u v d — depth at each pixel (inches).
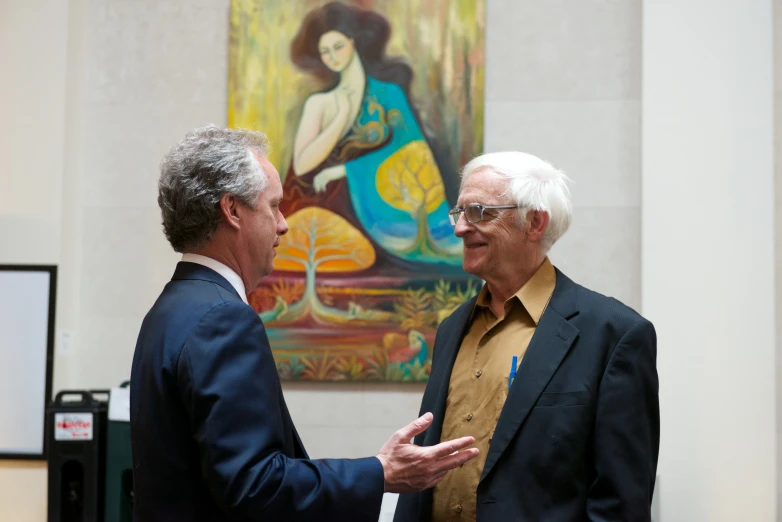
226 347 67.2
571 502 84.2
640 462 83.7
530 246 94.0
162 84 186.2
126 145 186.2
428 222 177.9
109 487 155.4
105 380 183.3
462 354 97.9
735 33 167.8
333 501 66.6
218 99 185.0
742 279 163.9
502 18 181.6
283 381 179.0
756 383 161.6
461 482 90.1
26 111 178.9
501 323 95.1
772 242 163.8
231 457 63.9
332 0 182.4
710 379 162.9
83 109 187.0
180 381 66.9
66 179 179.6
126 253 185.0
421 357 176.1
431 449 72.4
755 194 165.2
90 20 188.1
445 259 177.3
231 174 73.4
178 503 67.6
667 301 165.6
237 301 70.6
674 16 169.8
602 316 88.9
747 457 160.7
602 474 83.4
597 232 177.0
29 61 179.6
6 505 176.1
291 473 65.7
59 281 177.0
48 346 175.6
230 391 65.5
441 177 178.4
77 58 184.9
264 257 76.2
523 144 179.6
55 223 177.2
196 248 74.9
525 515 83.5
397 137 179.5
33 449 175.2
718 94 167.6
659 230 167.2
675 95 168.9
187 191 72.9
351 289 177.9
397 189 178.9
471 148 178.4
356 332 177.3
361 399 178.4
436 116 179.2
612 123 178.2
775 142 170.6
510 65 180.9
